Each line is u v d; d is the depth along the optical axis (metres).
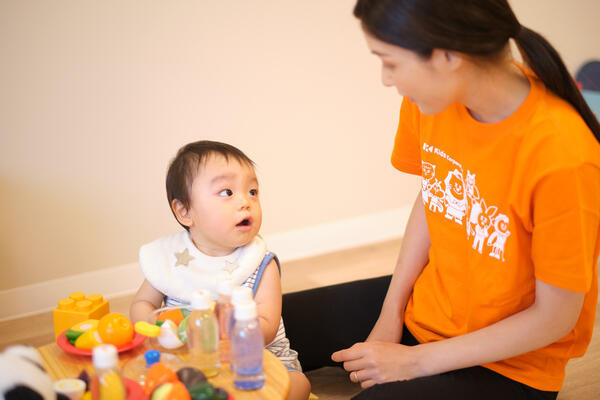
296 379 1.26
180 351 1.05
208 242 1.31
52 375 1.00
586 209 0.94
